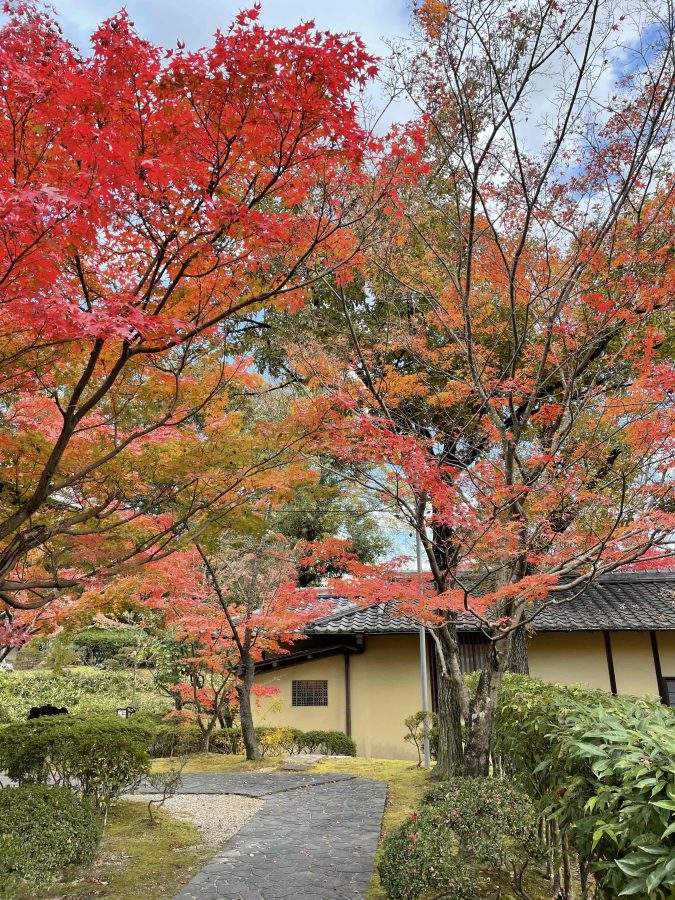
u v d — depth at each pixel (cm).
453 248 629
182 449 486
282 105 313
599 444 483
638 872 222
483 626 608
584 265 521
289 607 1089
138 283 396
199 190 333
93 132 297
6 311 313
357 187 468
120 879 512
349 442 494
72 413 361
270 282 420
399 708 1277
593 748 283
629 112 506
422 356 646
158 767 1030
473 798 447
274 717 1320
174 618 1055
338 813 716
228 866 540
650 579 1355
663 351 645
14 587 389
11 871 443
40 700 1634
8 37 297
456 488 524
